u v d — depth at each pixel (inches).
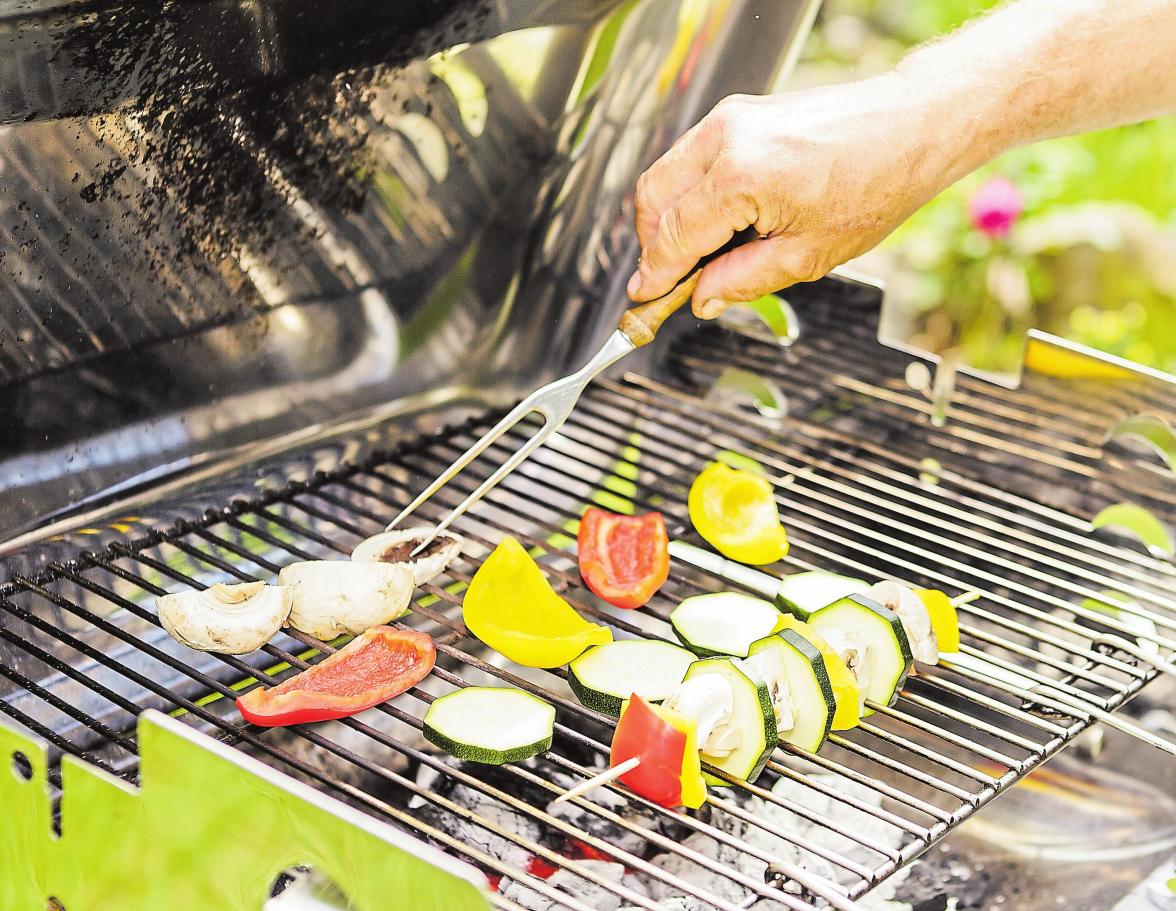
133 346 54.8
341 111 54.9
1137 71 51.1
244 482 61.5
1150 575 65.4
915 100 50.8
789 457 72.4
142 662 55.2
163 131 49.3
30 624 50.3
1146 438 66.8
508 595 55.0
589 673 50.3
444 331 68.2
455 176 62.1
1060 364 70.1
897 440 76.0
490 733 45.8
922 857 59.4
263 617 49.7
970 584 65.9
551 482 70.6
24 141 45.2
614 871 53.7
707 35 65.3
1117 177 116.3
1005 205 110.7
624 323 52.9
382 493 66.2
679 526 65.7
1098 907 57.0
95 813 38.0
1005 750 62.0
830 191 50.1
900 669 49.1
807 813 42.6
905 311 76.0
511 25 56.7
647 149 68.7
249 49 48.3
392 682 48.7
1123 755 62.6
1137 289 116.3
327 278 61.2
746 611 55.3
